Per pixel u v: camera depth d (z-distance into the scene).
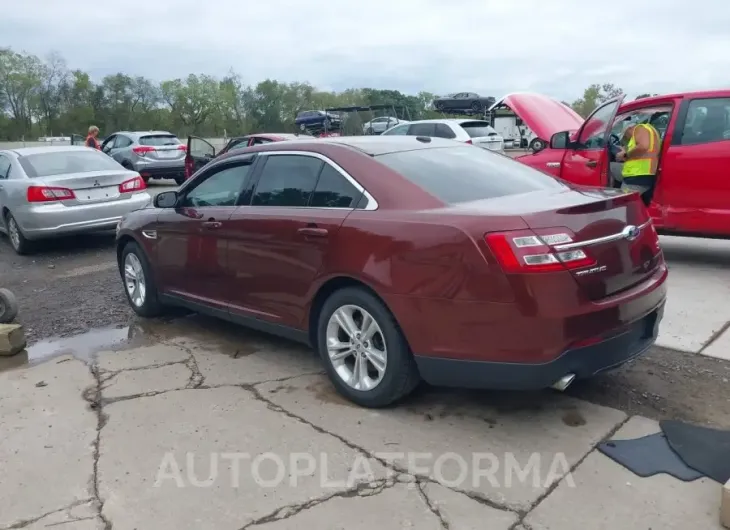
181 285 5.40
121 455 3.52
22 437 3.78
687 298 5.73
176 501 3.09
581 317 3.25
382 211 3.79
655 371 4.27
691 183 6.40
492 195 3.91
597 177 7.24
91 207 8.98
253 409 4.00
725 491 2.71
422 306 3.50
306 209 4.21
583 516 2.85
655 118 7.39
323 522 2.88
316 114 29.06
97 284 7.45
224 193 4.95
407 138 4.75
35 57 60.59
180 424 3.84
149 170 17.06
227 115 67.88
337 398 4.11
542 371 3.26
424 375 3.61
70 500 3.14
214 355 4.98
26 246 9.23
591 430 3.57
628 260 3.55
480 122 15.33
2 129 58.75
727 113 6.27
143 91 65.19
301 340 4.39
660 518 2.81
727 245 7.90
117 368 4.79
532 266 3.20
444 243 3.41
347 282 3.97
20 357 5.14
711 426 3.55
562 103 9.83
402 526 2.83
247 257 4.58
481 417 3.78
